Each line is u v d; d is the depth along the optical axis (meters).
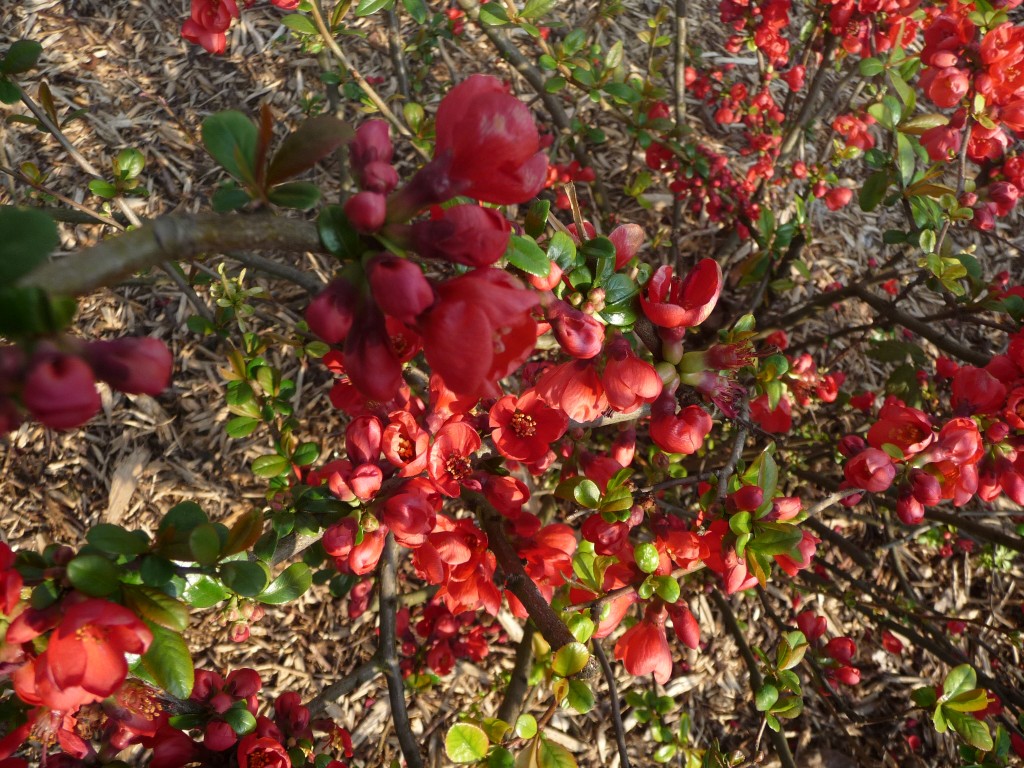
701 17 4.73
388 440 1.36
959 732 1.61
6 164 3.77
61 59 4.13
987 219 2.12
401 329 0.93
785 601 3.30
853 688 3.17
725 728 3.09
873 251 4.10
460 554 1.42
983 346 3.67
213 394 3.48
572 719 3.05
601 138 3.04
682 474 2.33
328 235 0.80
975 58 1.79
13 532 3.14
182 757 1.36
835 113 4.38
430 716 3.04
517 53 2.88
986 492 1.68
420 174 0.82
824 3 2.80
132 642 0.85
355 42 4.29
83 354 0.66
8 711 1.17
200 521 0.97
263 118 0.80
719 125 4.34
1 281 0.59
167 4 4.44
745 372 1.72
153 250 0.66
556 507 3.14
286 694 1.73
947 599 3.34
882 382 3.72
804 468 3.03
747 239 3.68
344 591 2.42
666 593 1.48
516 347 0.83
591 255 1.23
